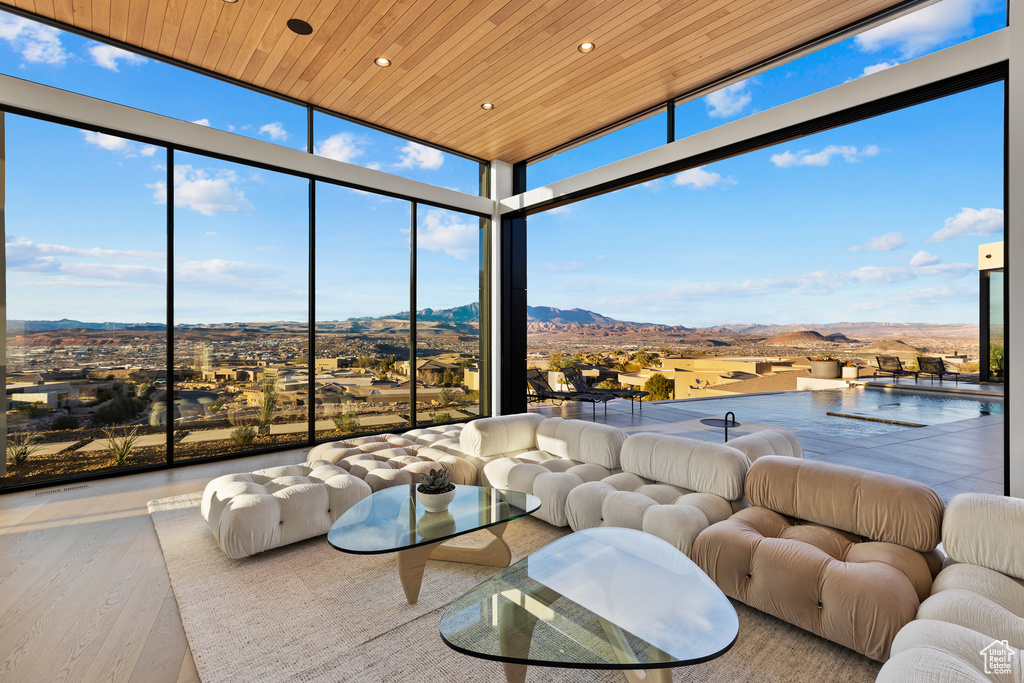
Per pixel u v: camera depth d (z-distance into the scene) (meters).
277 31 3.49
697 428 5.88
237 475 2.80
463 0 3.11
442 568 2.38
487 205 6.20
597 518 2.47
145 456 3.95
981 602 1.37
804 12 3.23
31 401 3.52
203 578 2.22
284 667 1.62
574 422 3.41
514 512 2.18
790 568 1.73
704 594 1.46
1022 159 2.56
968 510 1.68
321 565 2.38
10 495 3.35
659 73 4.05
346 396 5.09
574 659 1.15
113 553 2.48
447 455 3.28
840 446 4.64
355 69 4.02
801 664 1.61
